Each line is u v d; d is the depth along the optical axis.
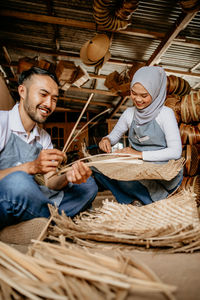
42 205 1.20
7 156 1.39
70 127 8.54
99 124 8.54
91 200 1.58
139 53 5.00
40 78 1.38
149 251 0.97
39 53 5.16
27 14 3.89
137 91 1.69
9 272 0.73
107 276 0.64
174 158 1.59
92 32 4.45
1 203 1.12
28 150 1.44
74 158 4.49
